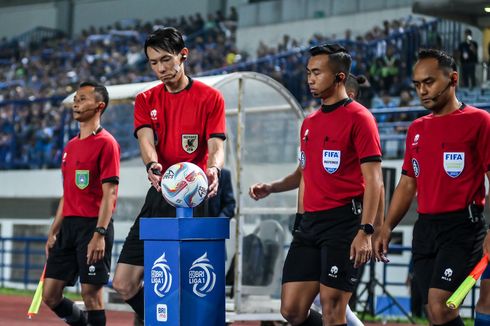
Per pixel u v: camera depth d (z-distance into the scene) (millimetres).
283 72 26547
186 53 8070
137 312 8523
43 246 26547
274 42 33344
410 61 24453
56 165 26609
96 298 9266
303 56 26719
